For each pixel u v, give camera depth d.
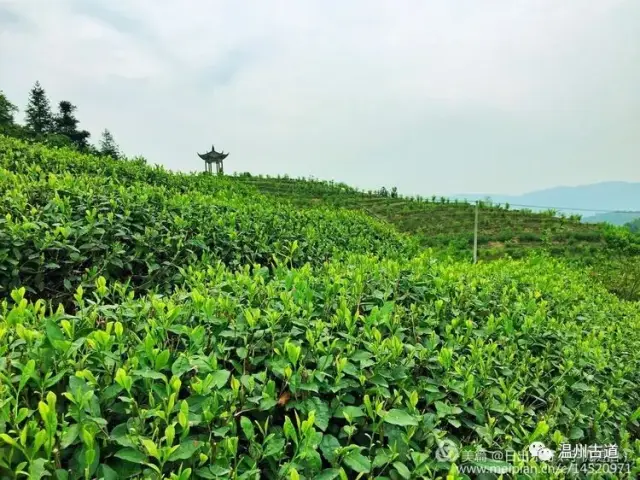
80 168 8.98
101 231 3.94
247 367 2.18
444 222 30.28
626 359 3.59
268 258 5.21
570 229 27.08
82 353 1.94
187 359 1.90
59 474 1.42
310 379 2.00
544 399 2.70
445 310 3.23
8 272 3.41
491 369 2.61
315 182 44.84
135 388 1.83
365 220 10.23
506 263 8.34
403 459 1.87
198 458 1.62
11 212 4.10
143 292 4.14
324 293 2.96
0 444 1.44
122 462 1.60
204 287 2.98
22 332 1.87
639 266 11.64
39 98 60.00
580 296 5.39
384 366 2.25
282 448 1.73
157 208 5.32
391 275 3.48
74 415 1.58
